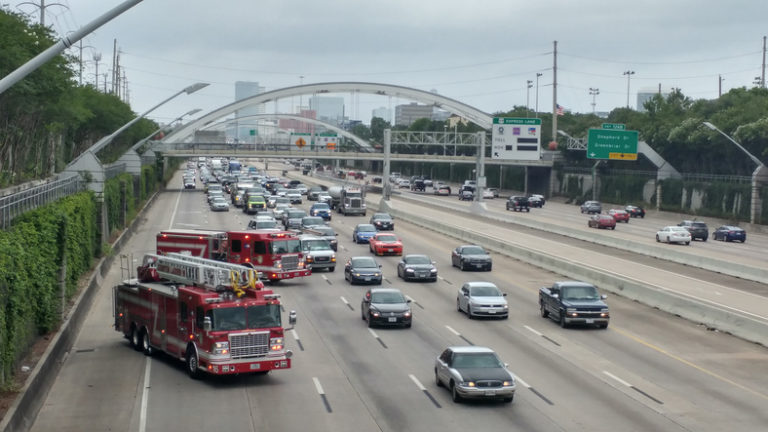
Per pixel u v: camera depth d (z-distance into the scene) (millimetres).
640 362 30109
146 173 112875
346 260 59969
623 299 44844
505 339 33969
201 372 27078
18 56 49062
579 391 25906
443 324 37219
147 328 30922
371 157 157000
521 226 91375
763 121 101562
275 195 120750
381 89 170625
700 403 24594
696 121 117562
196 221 88438
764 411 23750
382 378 27484
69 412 23766
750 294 45406
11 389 23266
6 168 64000
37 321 30906
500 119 110750
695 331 36188
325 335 34688
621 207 130625
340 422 22469
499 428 21859
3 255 25203
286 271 47969
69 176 55219
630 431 21688
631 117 165000
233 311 26312
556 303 37250
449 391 25641
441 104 166625
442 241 74062
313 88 172250
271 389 26125
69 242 39969
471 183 172125
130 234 72562
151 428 22047
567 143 149750
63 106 65125
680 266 58188
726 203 106625
